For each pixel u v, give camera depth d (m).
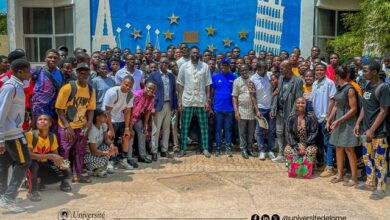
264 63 7.72
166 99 7.85
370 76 5.67
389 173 6.48
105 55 8.99
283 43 11.34
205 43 11.27
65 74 6.39
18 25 11.69
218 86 8.08
